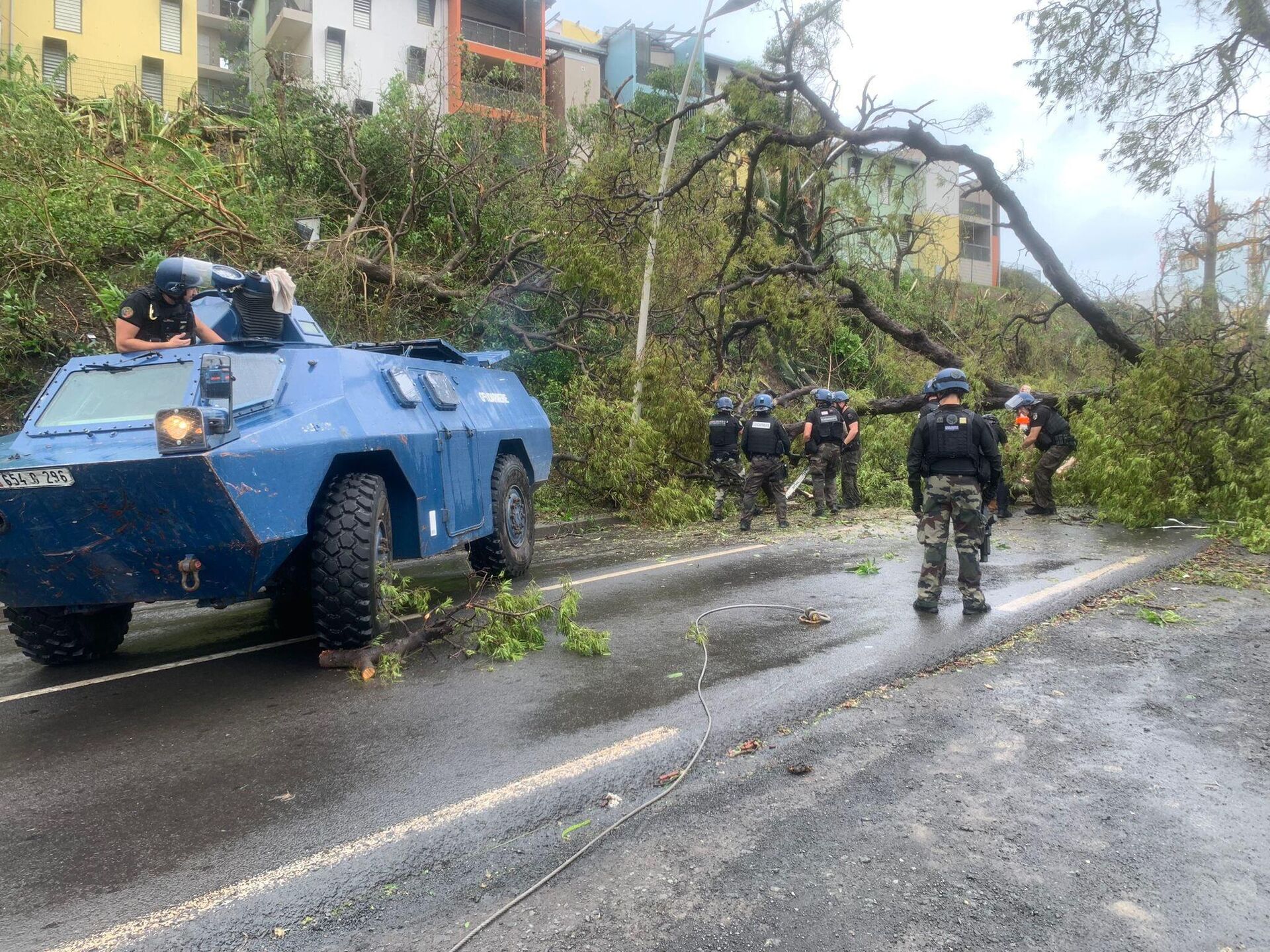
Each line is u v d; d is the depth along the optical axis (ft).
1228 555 28.86
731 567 28.58
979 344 55.36
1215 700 15.06
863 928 8.68
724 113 53.42
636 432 39.99
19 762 13.91
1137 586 24.38
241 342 18.70
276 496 16.15
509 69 61.16
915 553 30.55
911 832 10.59
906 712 14.71
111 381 17.72
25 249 34.63
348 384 19.47
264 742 14.30
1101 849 10.14
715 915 8.97
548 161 52.42
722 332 47.62
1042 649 18.37
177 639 22.06
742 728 13.97
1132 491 35.55
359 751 13.70
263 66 65.05
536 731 14.20
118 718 15.93
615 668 17.53
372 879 9.92
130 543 15.71
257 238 38.14
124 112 45.01
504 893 9.55
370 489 18.38
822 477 41.29
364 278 40.93
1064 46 38.78
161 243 37.86
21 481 14.90
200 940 8.88
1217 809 11.09
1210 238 52.60
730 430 39.91
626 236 44.06
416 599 19.90
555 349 48.39
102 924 9.19
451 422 23.38
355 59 100.48
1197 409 37.91
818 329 46.09
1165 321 52.85
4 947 8.84
